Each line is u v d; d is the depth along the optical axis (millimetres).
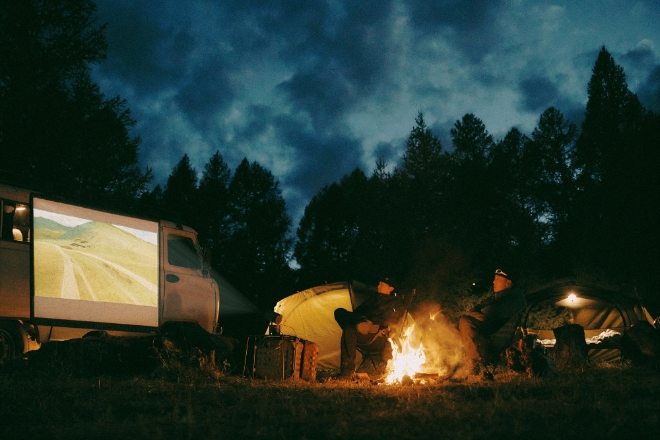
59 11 17188
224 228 42531
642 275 22844
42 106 17016
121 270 9070
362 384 7797
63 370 7449
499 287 9148
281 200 43625
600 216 25656
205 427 4004
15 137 16688
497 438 3582
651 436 3525
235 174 43875
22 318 8188
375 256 29625
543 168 45312
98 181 20281
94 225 8945
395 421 4184
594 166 38531
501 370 9336
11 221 8289
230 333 26094
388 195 31844
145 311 9195
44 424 4191
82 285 8562
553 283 13125
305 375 8688
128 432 3830
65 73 17797
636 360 10352
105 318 8703
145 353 8750
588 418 4145
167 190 45188
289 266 41844
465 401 5363
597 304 13281
